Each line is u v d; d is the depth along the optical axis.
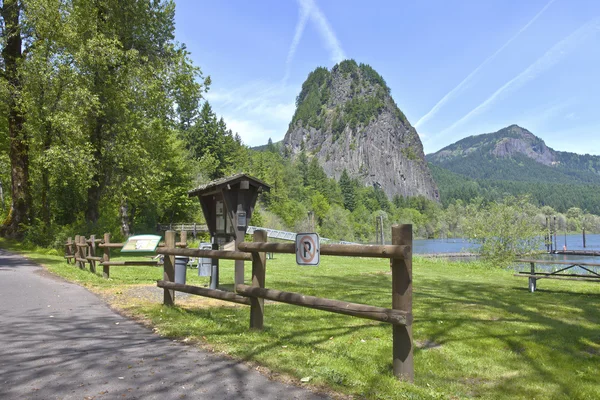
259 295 4.93
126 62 22.06
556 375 4.35
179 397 3.13
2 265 13.79
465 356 4.88
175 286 6.47
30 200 24.41
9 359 4.03
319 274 13.84
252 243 5.06
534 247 24.52
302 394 3.23
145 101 22.02
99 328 5.40
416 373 4.23
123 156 21.92
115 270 13.90
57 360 4.00
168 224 44.53
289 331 5.46
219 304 7.34
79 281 10.00
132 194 24.27
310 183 142.12
